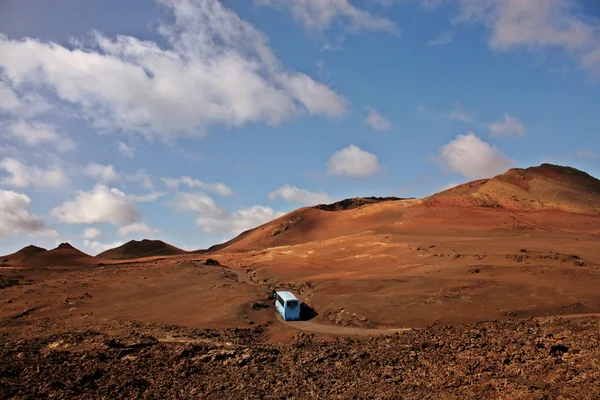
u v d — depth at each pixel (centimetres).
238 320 5425
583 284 5062
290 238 16712
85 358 3297
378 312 5022
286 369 3139
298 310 5525
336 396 2570
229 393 2742
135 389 2848
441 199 14088
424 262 7481
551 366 2473
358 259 9025
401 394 2483
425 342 3384
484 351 2950
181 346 3666
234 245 18412
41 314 6719
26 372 3008
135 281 9069
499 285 5228
